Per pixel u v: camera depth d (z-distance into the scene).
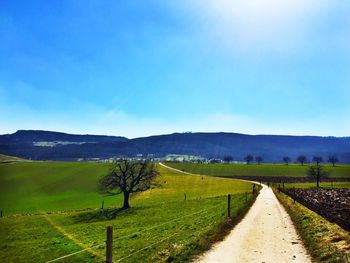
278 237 28.34
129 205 89.19
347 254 20.08
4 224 67.81
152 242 27.69
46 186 130.50
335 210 48.31
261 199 69.69
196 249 23.28
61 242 42.34
